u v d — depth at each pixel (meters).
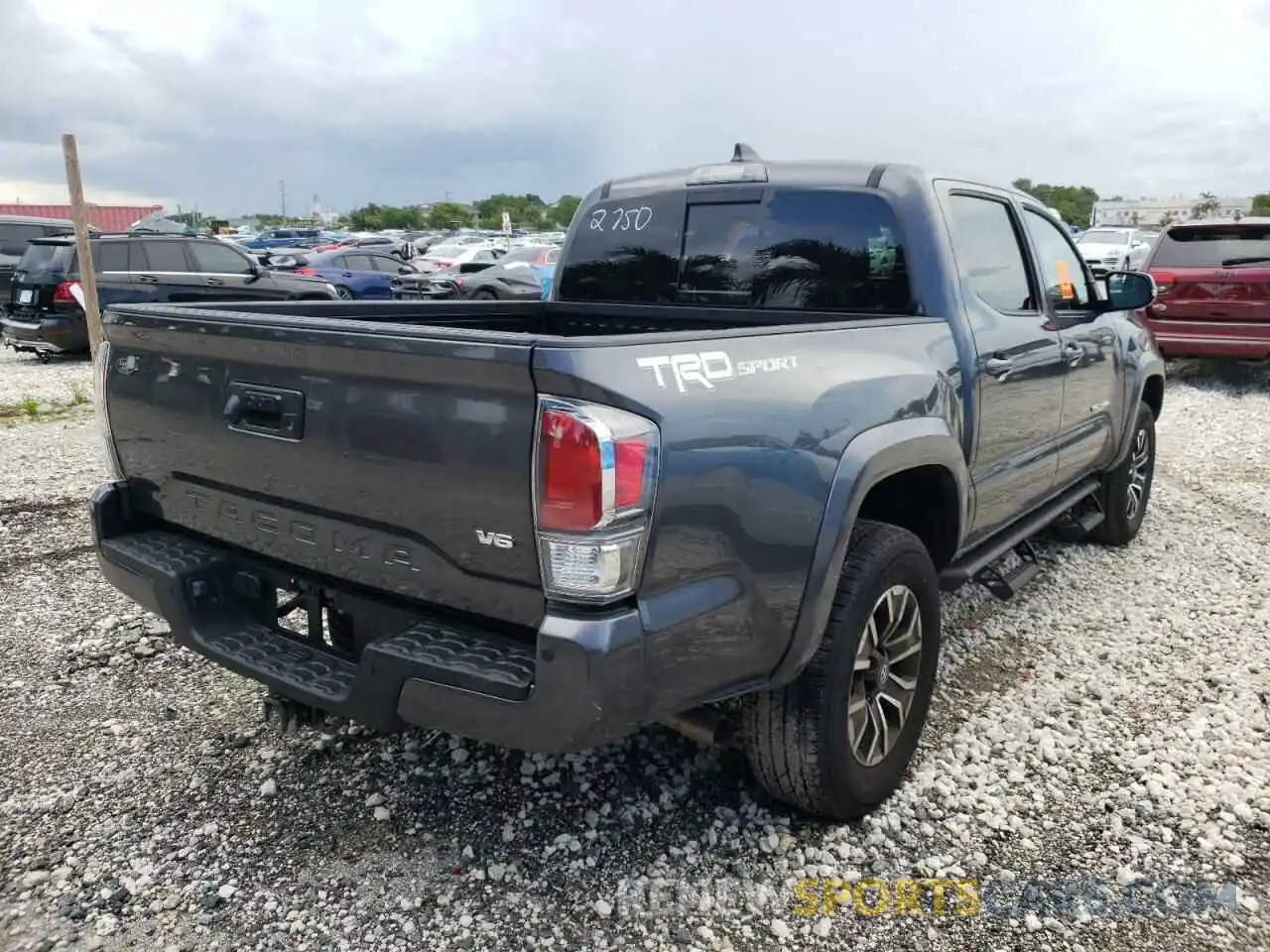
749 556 2.46
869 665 2.99
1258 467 7.77
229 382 2.74
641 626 2.21
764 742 2.82
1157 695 3.88
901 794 3.20
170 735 3.54
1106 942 2.55
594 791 3.20
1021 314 4.04
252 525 2.83
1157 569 5.38
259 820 3.04
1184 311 10.76
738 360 2.49
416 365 2.26
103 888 2.74
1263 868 2.84
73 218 7.85
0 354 15.10
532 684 2.18
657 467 2.20
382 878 2.79
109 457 3.27
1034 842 2.96
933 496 3.48
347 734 3.54
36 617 4.56
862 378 2.88
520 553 2.21
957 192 3.77
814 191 3.74
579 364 2.09
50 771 3.30
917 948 2.54
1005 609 4.79
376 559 2.52
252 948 2.52
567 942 2.55
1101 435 5.04
